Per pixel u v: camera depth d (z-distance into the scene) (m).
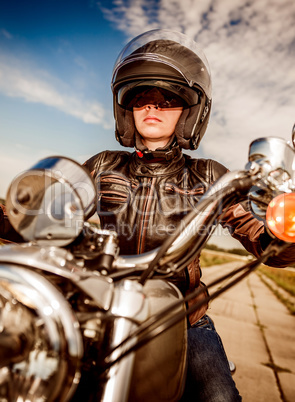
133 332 0.60
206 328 1.29
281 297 9.05
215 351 1.17
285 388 2.85
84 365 0.64
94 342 0.66
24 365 0.53
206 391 1.05
